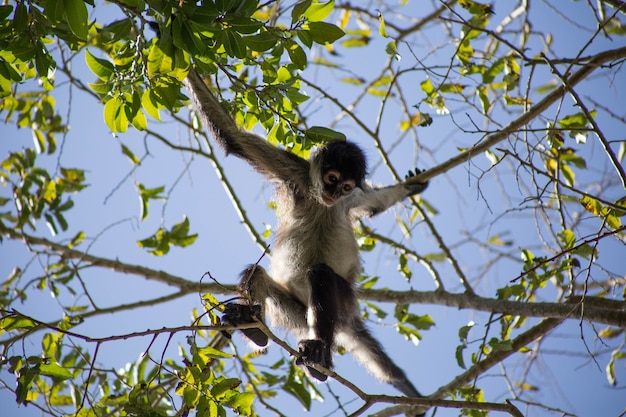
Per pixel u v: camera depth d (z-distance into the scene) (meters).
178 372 9.09
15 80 9.22
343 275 13.37
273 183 13.39
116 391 12.22
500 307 12.60
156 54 8.78
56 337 11.26
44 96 14.28
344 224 13.53
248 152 12.48
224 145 12.01
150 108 9.33
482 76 12.83
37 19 8.62
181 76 9.08
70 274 14.14
